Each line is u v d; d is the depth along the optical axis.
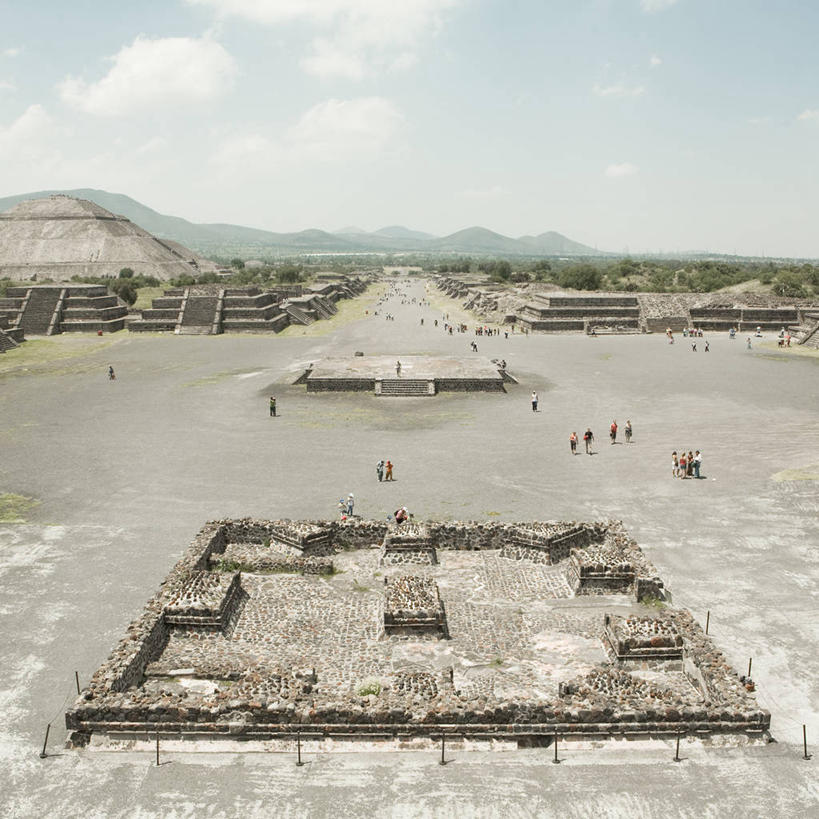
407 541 31.12
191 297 121.69
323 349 99.00
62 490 40.72
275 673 21.52
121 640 23.05
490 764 18.81
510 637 24.91
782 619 25.88
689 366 84.94
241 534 32.94
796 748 19.20
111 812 17.14
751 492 39.88
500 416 60.09
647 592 27.23
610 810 17.20
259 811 17.20
